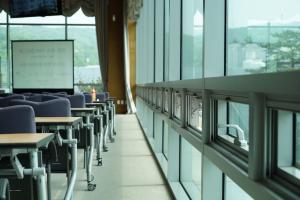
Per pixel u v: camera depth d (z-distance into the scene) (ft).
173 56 12.68
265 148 4.16
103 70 38.70
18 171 5.15
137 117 33.06
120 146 19.04
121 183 11.92
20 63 32.40
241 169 4.67
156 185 11.69
